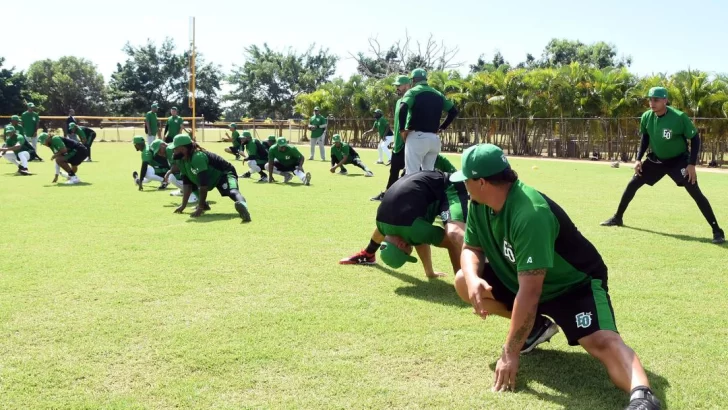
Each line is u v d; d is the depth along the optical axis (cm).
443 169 666
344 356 387
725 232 792
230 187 885
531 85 2622
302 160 1421
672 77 2269
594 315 338
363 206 1011
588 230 811
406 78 943
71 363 374
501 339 417
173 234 766
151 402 327
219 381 352
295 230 795
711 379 357
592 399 333
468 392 340
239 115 6519
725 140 2123
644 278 573
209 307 479
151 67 5691
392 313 468
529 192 332
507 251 342
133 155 2400
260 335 420
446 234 528
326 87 3497
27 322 443
